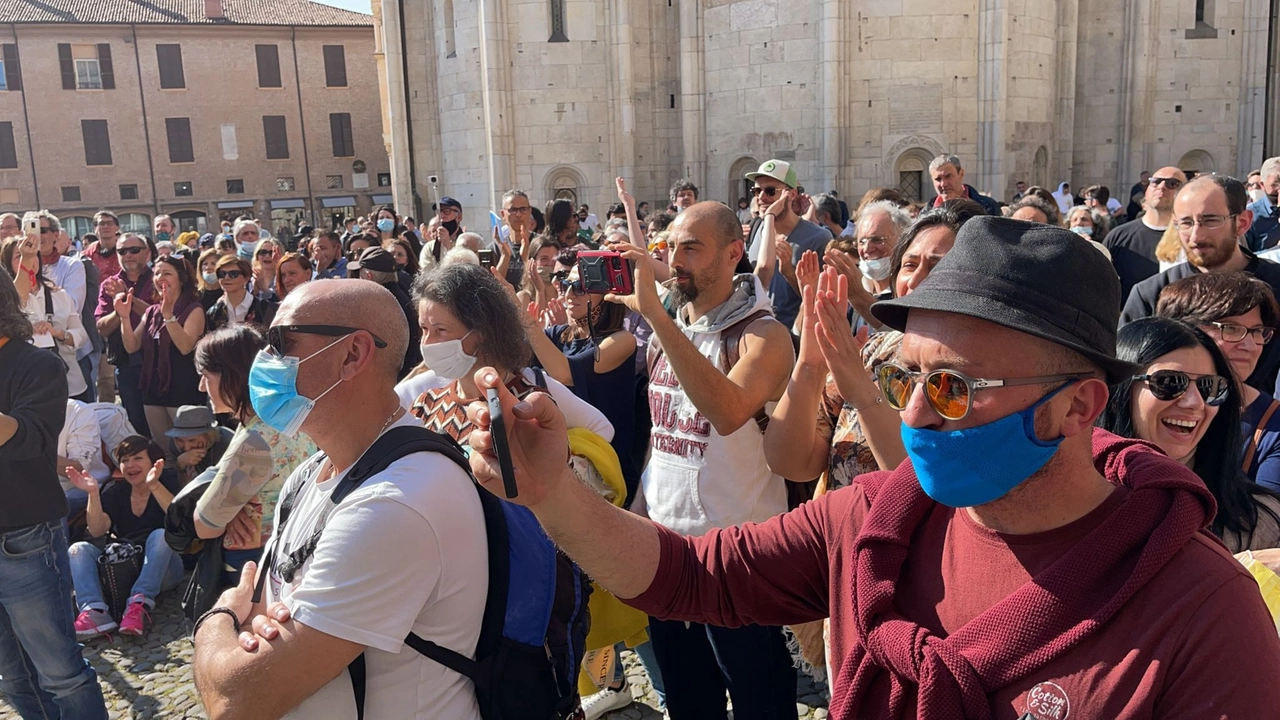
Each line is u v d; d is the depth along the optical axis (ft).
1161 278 16.57
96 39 140.46
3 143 138.31
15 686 13.53
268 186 150.82
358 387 7.73
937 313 4.97
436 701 7.20
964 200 11.06
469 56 87.66
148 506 20.65
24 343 12.64
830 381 11.05
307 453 13.98
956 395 4.75
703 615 6.32
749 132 79.92
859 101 75.87
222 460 13.62
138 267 32.68
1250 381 14.61
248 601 7.59
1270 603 6.97
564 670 8.04
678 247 12.06
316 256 33.32
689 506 11.99
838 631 5.68
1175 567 4.43
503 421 5.35
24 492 12.44
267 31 148.15
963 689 4.56
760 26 77.92
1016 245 4.85
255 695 6.66
